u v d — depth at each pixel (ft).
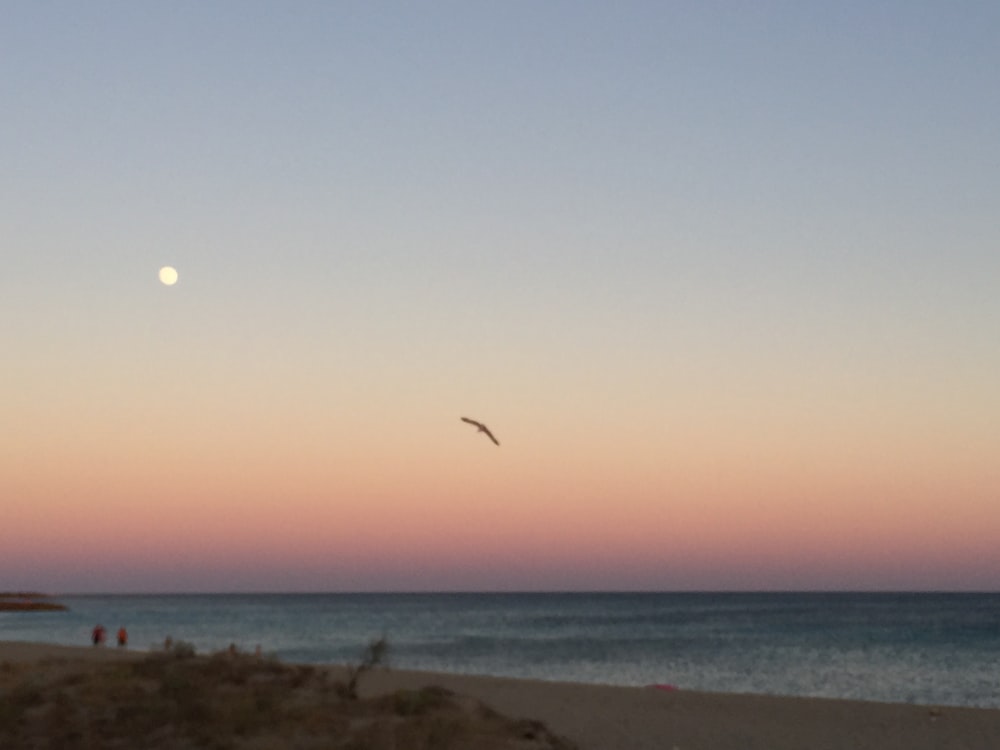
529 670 217.56
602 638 350.43
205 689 83.71
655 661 244.22
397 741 65.92
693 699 103.96
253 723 70.59
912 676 205.87
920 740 81.05
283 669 100.83
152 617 569.23
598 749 76.79
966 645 304.09
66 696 80.89
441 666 226.99
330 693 89.20
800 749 77.77
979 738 81.66
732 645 307.99
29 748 64.59
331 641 327.67
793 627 432.25
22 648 171.53
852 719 90.79
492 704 100.53
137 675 95.45
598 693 109.70
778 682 193.47
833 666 230.89
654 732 84.23
